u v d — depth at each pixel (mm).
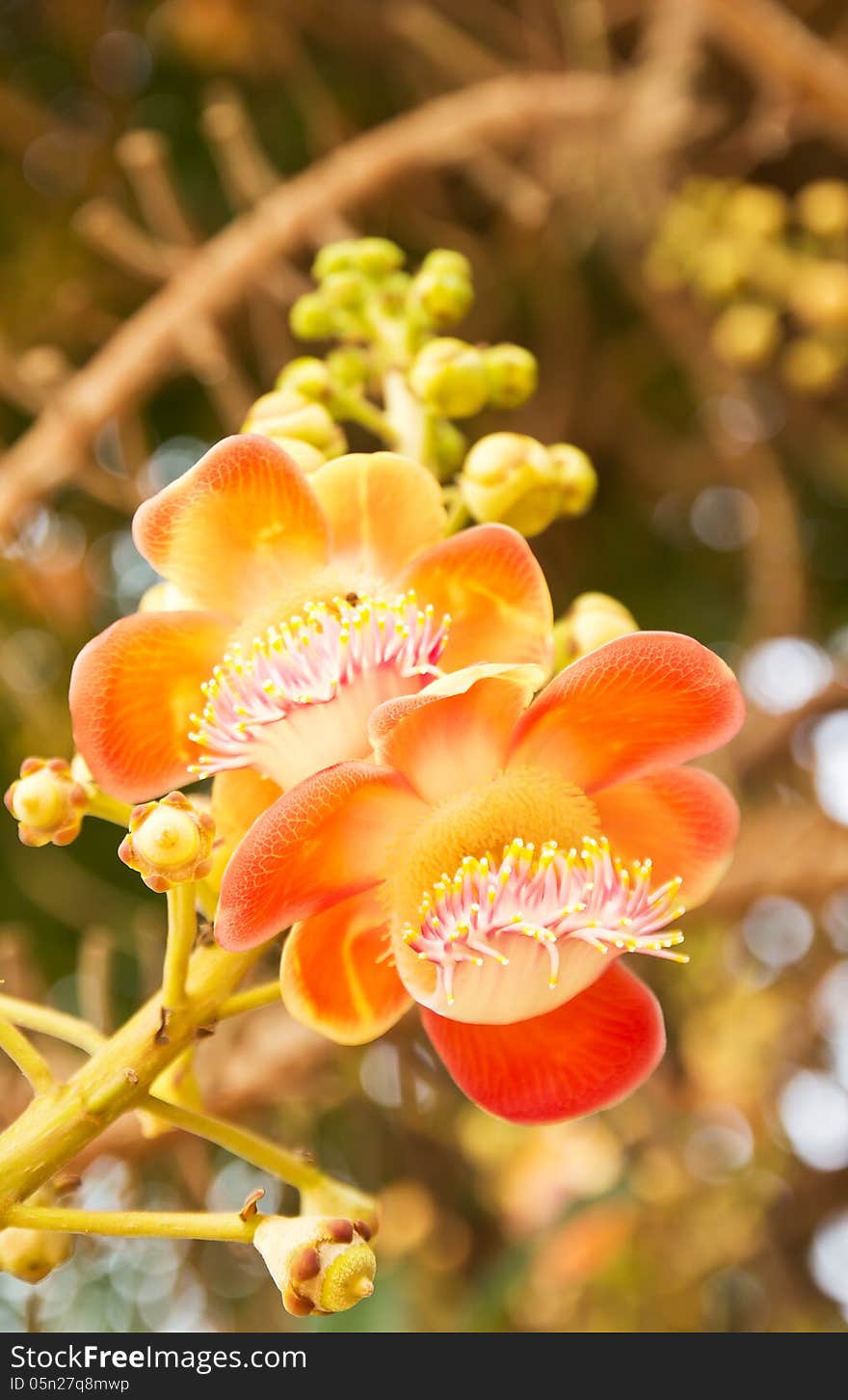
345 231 1268
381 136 1318
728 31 1394
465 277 903
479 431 1645
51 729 1440
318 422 836
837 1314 1560
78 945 1503
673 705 778
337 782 758
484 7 1722
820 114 1427
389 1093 1424
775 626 1548
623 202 1551
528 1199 1487
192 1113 777
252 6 1611
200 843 752
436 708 771
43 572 1514
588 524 1753
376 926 782
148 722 791
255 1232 758
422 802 776
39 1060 770
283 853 758
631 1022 789
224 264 1224
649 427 1758
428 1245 1498
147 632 791
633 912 771
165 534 793
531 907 763
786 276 1546
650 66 1476
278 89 1668
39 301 1595
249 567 799
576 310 1673
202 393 1637
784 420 1775
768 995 1571
